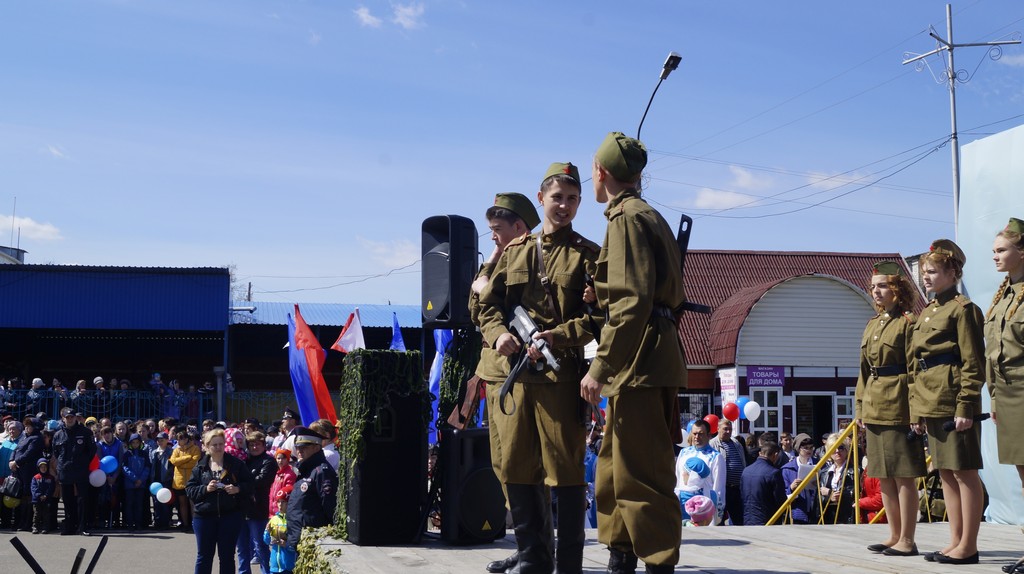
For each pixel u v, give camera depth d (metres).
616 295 3.33
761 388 26.09
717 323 27.53
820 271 31.55
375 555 5.48
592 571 4.55
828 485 10.19
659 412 3.49
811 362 26.36
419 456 6.38
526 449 4.04
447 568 4.84
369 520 6.16
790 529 6.43
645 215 3.43
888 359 5.44
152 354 36.72
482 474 6.19
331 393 35.06
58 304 29.06
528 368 3.97
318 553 5.76
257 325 33.47
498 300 4.25
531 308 4.09
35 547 14.59
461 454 6.19
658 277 3.46
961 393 4.98
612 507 3.72
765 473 10.12
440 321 6.43
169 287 29.64
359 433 6.24
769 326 26.34
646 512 3.43
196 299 29.72
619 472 3.49
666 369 3.44
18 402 24.69
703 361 26.98
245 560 10.32
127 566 12.93
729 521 11.25
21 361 35.59
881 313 5.66
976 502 4.92
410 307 36.56
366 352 6.35
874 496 9.51
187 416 27.11
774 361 26.20
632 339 3.28
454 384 6.39
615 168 3.60
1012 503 8.02
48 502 16.25
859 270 31.84
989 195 8.48
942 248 5.26
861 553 5.25
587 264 4.02
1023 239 5.04
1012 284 5.09
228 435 11.85
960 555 4.90
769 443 10.49
